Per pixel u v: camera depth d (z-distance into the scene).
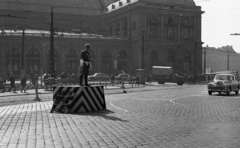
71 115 14.93
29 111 16.42
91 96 16.88
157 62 87.25
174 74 62.97
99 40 85.94
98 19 105.75
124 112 16.27
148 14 86.19
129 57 88.94
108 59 87.56
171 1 89.50
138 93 33.44
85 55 16.88
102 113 15.80
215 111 17.06
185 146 8.78
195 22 92.38
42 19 99.69
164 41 87.81
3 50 78.00
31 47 79.75
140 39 84.50
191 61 92.25
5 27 94.25
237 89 32.47
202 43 93.00
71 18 102.88
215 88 30.42
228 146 8.80
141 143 9.08
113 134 10.34
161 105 20.12
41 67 80.31
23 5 97.56
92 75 77.56
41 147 8.48
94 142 9.12
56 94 16.31
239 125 12.37
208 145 8.91
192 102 22.48
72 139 9.48
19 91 39.12
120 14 92.94
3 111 16.39
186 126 12.05
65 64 83.12
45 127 11.50
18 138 9.56
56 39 82.06
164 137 9.95
